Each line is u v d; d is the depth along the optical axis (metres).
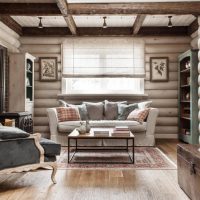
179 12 5.80
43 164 3.78
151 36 7.97
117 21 7.44
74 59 7.96
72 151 6.09
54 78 8.02
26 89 7.40
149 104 7.40
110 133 5.28
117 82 8.06
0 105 6.55
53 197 3.26
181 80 7.77
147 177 4.07
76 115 7.05
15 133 3.57
